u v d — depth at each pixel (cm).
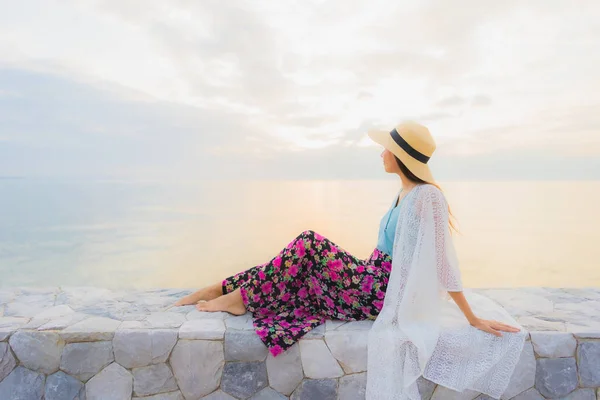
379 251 244
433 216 221
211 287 271
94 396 226
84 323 237
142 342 225
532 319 248
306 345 227
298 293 250
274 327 230
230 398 227
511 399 227
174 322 238
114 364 226
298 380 227
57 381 225
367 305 242
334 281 241
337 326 239
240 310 250
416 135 231
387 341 215
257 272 248
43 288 304
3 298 281
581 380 229
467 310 222
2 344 225
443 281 221
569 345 227
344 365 227
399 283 222
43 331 226
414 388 212
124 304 270
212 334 226
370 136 253
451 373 214
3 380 225
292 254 242
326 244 241
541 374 227
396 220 235
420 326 219
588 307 270
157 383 227
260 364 227
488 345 219
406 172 234
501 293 299
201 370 226
